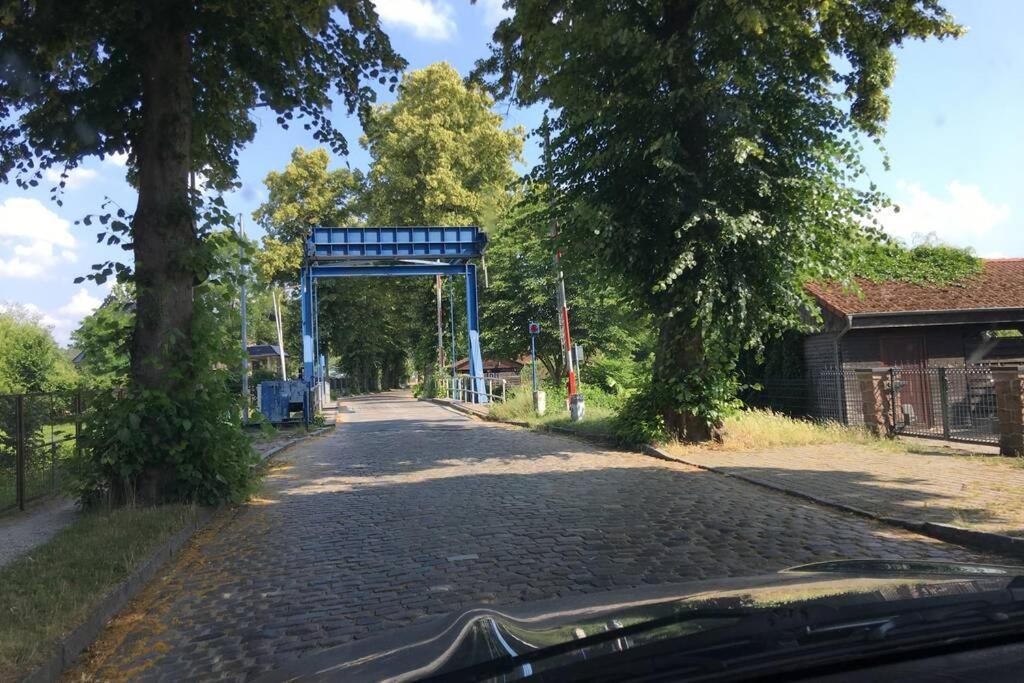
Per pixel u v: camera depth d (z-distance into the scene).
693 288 12.61
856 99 13.04
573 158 13.70
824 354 17.88
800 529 7.30
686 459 12.21
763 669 1.91
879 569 3.01
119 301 9.52
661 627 2.29
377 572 6.35
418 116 43.59
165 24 9.43
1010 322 17.55
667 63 11.89
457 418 26.33
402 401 46.41
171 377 8.94
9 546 7.38
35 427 10.38
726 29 12.02
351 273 32.66
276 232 49.84
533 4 12.86
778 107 12.71
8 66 9.46
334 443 18.42
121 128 10.20
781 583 2.87
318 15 10.27
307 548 7.36
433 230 31.12
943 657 1.94
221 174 12.59
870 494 8.65
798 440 13.62
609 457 13.30
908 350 17.66
